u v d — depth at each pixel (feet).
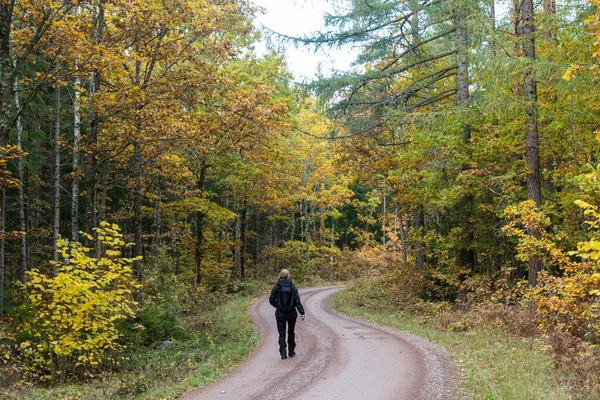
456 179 60.34
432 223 79.25
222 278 106.73
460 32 61.46
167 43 49.83
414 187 69.92
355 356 32.99
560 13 44.91
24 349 31.19
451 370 27.48
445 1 56.59
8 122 34.99
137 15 43.55
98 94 45.06
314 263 155.33
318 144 132.05
